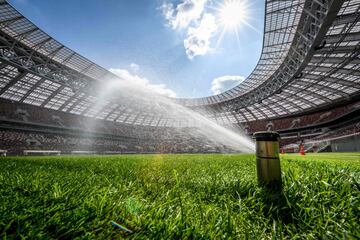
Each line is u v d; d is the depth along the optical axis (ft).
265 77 133.90
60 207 3.26
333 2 48.55
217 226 2.92
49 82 121.29
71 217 2.95
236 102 179.32
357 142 102.12
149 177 7.50
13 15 76.38
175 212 3.47
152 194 4.92
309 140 167.84
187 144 203.72
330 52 78.28
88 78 124.98
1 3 70.79
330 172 6.58
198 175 8.06
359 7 55.47
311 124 174.40
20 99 128.77
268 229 3.00
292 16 68.33
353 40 68.18
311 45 71.10
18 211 3.10
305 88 131.13
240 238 2.66
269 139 4.42
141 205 3.71
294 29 75.20
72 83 119.65
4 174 7.68
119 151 161.79
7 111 121.29
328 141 131.03
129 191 4.95
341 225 2.74
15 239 2.35
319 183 4.89
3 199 3.68
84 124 169.37
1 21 77.00
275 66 116.98
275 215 3.51
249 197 4.05
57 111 154.10
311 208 3.28
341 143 116.37
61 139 145.28
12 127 121.19
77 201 3.71
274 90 134.92
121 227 2.80
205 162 16.58
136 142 198.90
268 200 3.96
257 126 208.85
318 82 118.73
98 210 3.30
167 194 4.70
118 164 14.08
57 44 95.71
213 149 194.39
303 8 60.23
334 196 3.90
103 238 2.45
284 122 198.08
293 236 2.67
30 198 3.93
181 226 2.82
